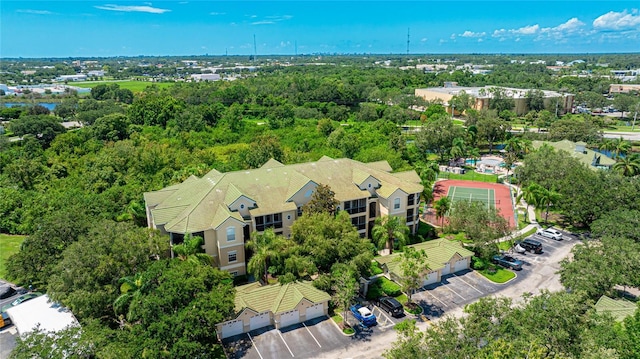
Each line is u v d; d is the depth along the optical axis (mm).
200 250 49938
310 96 192875
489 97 180500
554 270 55781
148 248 46094
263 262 47688
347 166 66062
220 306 38688
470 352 29672
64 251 45969
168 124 130125
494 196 86938
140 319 38219
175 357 34688
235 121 131000
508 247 61969
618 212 58438
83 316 40875
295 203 57406
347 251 47750
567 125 128000
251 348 41000
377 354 40062
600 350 27641
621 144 110500
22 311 42719
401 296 49625
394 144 102375
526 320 32531
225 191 56531
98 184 77125
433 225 71125
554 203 70125
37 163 86000
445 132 113750
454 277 54312
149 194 59500
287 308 43750
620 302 41062
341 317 45781
